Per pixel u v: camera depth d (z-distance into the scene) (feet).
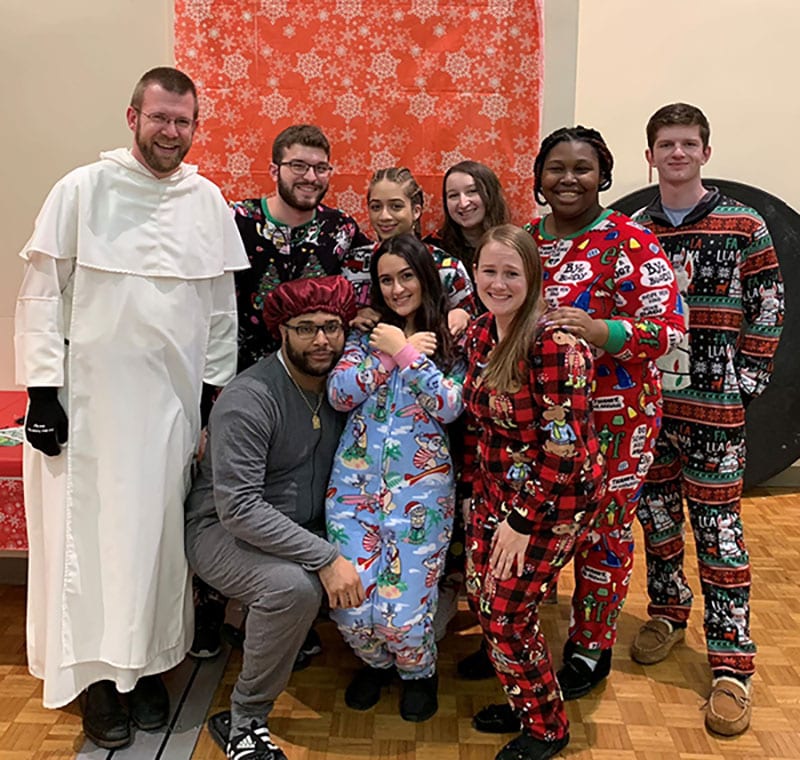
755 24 11.82
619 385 6.57
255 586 6.37
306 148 7.27
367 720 7.09
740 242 7.16
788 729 7.02
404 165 8.82
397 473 6.75
